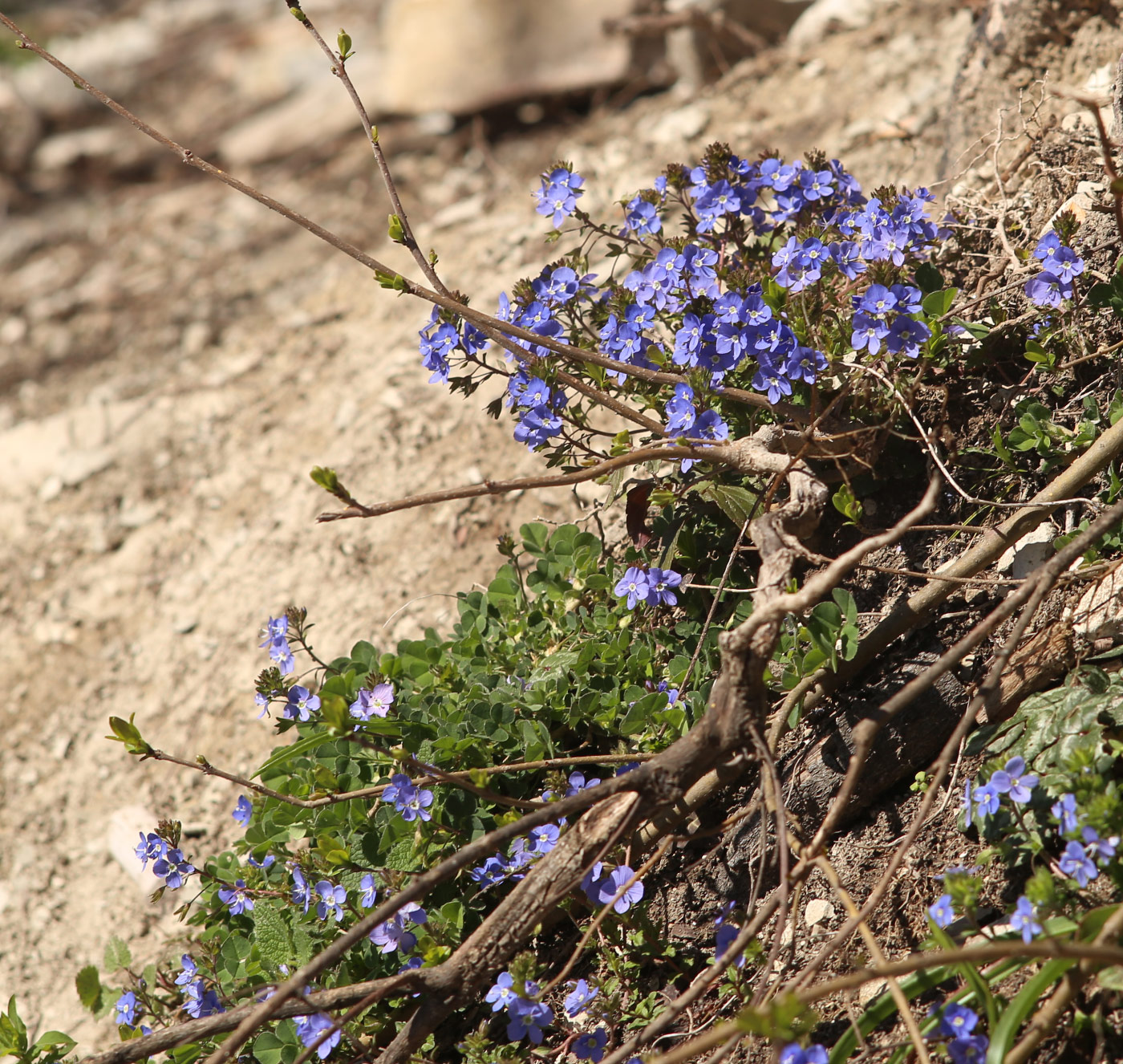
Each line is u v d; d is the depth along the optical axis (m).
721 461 2.15
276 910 2.23
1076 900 1.71
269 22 8.38
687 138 4.23
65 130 7.67
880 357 2.20
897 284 2.17
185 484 4.00
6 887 3.22
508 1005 1.83
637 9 5.15
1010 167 2.74
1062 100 2.85
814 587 1.68
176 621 3.59
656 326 2.87
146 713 3.42
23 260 6.21
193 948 2.66
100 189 6.80
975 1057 1.55
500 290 3.93
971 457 2.34
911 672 2.13
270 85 7.30
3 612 3.92
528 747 2.23
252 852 2.38
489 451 3.39
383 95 5.87
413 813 2.01
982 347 2.34
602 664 2.34
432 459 3.47
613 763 2.17
